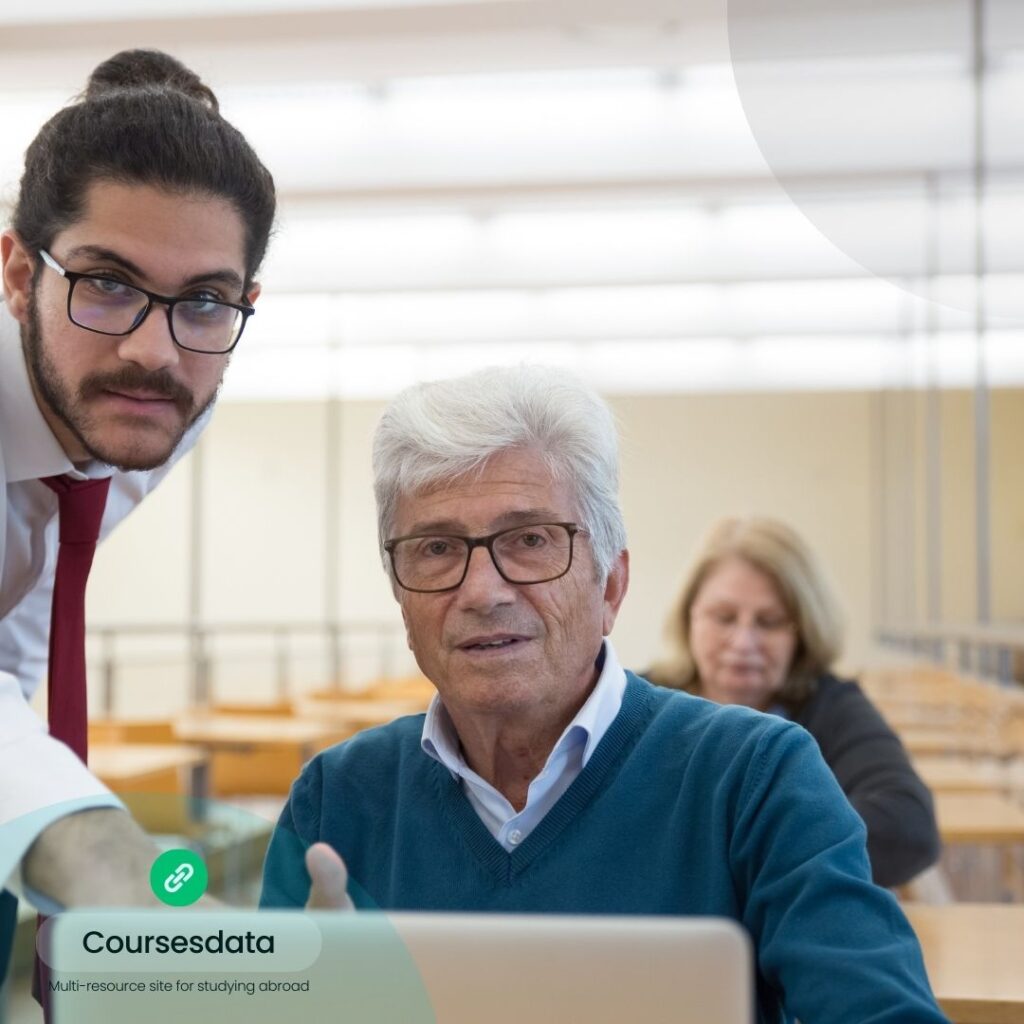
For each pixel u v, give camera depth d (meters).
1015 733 4.18
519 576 1.10
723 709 1.16
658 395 11.64
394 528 1.14
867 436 11.47
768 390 9.92
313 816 1.24
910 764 1.98
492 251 6.84
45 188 1.17
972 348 8.11
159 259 1.15
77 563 1.45
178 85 1.51
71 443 1.39
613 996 0.71
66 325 1.17
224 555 12.16
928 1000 0.93
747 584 2.12
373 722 5.82
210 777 5.05
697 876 1.09
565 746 1.11
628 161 5.45
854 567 11.42
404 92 5.47
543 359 1.20
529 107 5.46
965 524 11.35
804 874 1.01
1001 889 3.88
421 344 8.56
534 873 1.11
